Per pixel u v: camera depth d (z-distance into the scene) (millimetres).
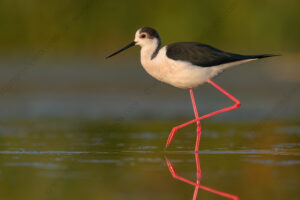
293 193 5734
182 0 20766
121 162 7605
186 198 5680
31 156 8047
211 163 7555
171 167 7262
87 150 8656
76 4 21172
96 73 18953
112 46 21359
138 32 9859
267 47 20797
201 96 15836
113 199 5609
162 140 9891
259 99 15109
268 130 11008
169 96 15961
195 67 9172
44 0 21062
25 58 20703
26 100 15258
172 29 20703
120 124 11922
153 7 20953
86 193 5844
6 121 12266
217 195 5797
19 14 21094
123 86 17031
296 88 16312
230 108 9391
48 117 12805
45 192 5875
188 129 11422
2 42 21109
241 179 6484
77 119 12555
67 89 16688
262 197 5621
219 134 10586
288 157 7941
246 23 20812
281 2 20844
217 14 20781
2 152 8391
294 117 12977
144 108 14234
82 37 21266
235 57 9195
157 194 5840
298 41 20797
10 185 6191
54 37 21125
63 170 7012
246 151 8562
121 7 21203
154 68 9625
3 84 17234
